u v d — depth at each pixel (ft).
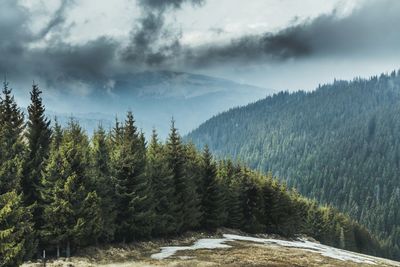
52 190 109.70
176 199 166.09
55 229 108.06
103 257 116.67
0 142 93.56
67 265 102.12
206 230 195.00
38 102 125.08
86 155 131.95
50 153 117.19
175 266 107.45
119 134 174.91
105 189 129.29
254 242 181.27
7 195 83.46
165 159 168.35
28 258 99.35
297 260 131.64
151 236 156.56
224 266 109.81
